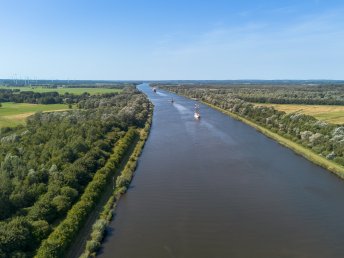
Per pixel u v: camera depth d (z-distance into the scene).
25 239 46.16
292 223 59.66
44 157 79.31
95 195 63.47
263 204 67.12
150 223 59.19
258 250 51.34
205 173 84.75
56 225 53.53
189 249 51.34
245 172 85.94
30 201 59.19
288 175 84.12
